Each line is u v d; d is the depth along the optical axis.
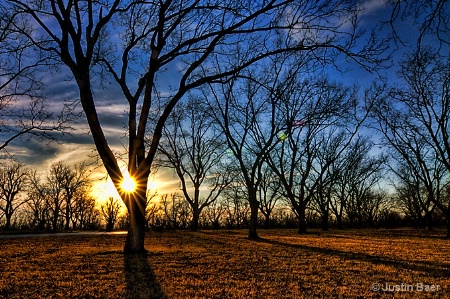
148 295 8.32
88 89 14.43
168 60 15.34
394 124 33.91
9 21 14.38
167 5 14.27
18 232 43.31
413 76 29.12
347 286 9.46
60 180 68.06
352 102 31.05
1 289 8.87
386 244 22.66
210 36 14.23
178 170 42.44
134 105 15.62
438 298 8.35
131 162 15.10
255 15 13.02
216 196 46.03
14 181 64.81
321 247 20.09
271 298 8.16
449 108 30.36
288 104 27.17
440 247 20.61
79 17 14.52
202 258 14.38
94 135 14.29
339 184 56.03
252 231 28.39
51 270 11.48
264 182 51.00
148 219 63.91
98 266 12.15
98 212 71.81
